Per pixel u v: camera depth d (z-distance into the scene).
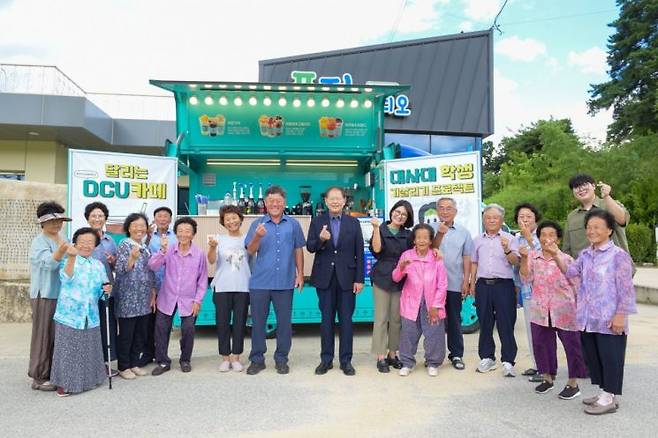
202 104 8.02
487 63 13.91
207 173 8.95
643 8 23.16
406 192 7.07
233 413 3.71
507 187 29.23
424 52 13.84
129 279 4.68
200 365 5.16
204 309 6.42
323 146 8.18
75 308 4.16
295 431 3.37
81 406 3.86
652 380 4.57
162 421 3.54
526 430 3.39
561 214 22.14
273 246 4.89
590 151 21.95
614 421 3.56
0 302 7.86
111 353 4.80
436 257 4.89
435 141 13.71
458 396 4.14
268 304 4.91
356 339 6.71
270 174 9.05
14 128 14.68
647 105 22.00
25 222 8.50
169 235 5.62
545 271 4.25
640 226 17.97
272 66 13.88
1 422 3.52
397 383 4.51
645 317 8.50
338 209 4.88
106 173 6.64
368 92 7.86
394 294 5.03
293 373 4.83
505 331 4.79
